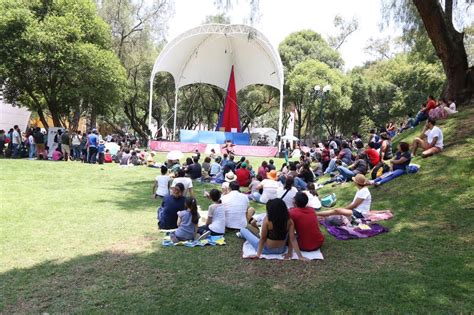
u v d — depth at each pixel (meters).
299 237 5.71
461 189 8.09
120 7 30.38
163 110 47.53
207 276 4.89
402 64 43.56
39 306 4.03
